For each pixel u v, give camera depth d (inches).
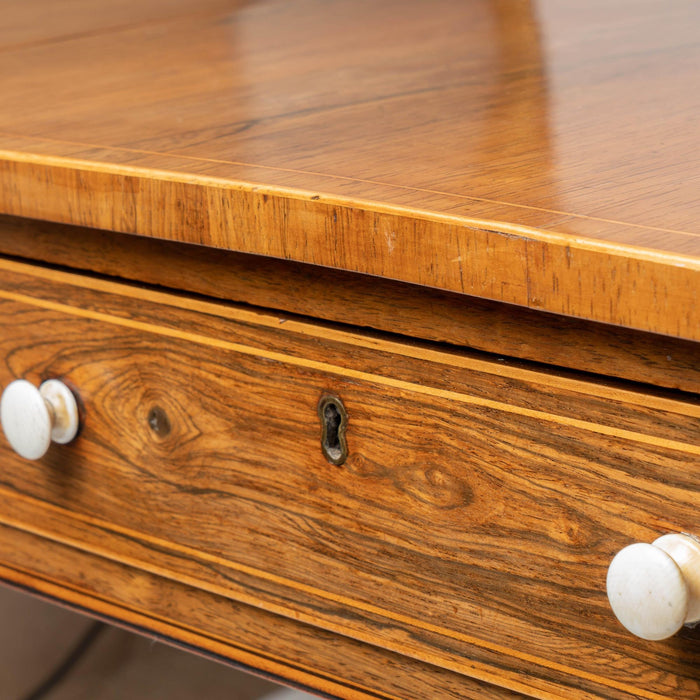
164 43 35.8
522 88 25.8
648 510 16.3
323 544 20.7
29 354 24.2
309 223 17.5
